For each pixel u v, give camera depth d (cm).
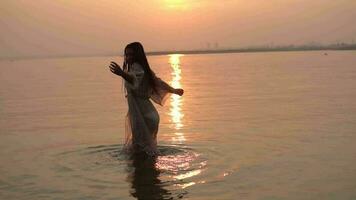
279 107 900
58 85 1856
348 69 2480
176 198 343
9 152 522
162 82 528
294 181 379
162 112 861
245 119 744
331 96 1093
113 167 438
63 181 396
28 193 365
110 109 961
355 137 558
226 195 347
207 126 677
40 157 491
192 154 484
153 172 415
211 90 1401
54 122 775
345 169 412
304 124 670
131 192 359
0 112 945
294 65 3356
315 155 468
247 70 2812
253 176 396
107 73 3102
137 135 499
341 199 333
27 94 1420
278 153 482
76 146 548
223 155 476
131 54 516
